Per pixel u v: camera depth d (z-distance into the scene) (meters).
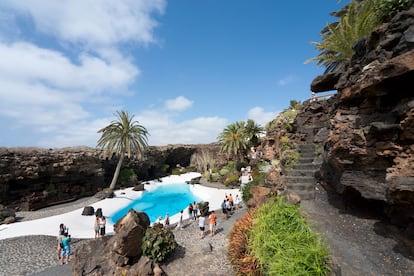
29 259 10.09
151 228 9.52
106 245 8.71
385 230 4.57
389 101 4.35
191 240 11.30
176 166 52.69
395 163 3.84
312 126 12.11
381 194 4.11
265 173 12.99
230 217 15.21
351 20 8.27
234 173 31.88
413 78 3.74
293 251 3.94
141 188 30.53
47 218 16.27
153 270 7.72
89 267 7.81
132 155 36.34
